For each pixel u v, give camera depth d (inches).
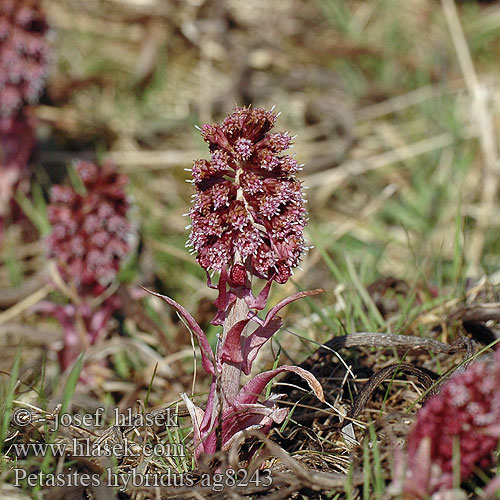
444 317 180.1
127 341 197.2
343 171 299.4
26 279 260.8
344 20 373.7
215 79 343.3
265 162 118.3
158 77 335.0
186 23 353.7
